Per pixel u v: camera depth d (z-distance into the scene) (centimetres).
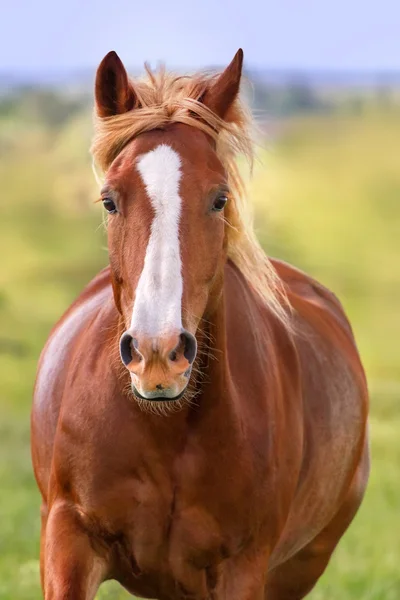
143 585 804
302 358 919
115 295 739
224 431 759
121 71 761
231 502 766
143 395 657
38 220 8850
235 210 787
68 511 772
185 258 682
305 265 7169
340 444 949
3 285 5788
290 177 11388
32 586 1269
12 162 11300
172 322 657
